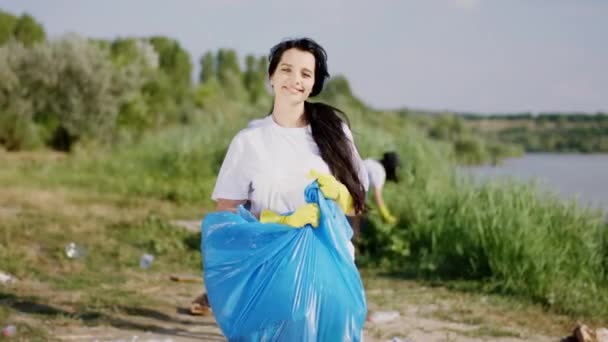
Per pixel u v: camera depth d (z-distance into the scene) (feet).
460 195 33.42
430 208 34.22
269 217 13.38
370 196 34.96
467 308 24.63
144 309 23.09
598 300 25.94
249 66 212.64
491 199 30.60
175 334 20.45
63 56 111.24
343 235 13.14
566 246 28.73
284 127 13.94
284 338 12.53
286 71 13.84
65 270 28.50
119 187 57.11
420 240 33.12
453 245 30.58
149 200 51.13
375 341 20.57
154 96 127.13
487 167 42.65
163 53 168.25
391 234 33.53
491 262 28.40
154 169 63.10
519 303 25.50
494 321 23.08
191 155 62.59
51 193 50.37
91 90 111.14
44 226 36.14
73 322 21.07
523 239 27.89
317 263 12.76
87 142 107.14
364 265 32.48
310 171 13.48
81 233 35.40
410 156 42.27
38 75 109.09
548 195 32.09
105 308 22.91
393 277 30.14
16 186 56.18
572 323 23.07
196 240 35.37
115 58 123.65
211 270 13.15
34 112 111.75
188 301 24.61
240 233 13.00
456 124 79.61
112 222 38.99
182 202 50.80
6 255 29.32
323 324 12.71
